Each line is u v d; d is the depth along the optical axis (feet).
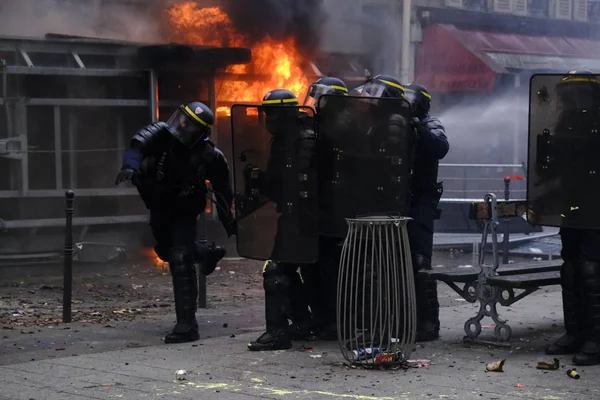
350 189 26.63
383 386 22.79
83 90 50.29
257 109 27.50
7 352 27.73
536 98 26.63
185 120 28.73
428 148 28.86
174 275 29.50
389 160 26.45
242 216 28.02
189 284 29.58
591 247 25.88
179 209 29.89
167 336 29.12
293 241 27.32
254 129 27.66
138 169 28.37
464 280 28.32
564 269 27.14
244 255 28.09
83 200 50.72
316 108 26.91
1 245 48.32
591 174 25.84
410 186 27.68
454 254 57.82
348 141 26.58
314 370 24.72
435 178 29.73
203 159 29.32
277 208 27.50
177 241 29.73
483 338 29.32
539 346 28.45
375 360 24.81
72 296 40.57
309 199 27.09
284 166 27.32
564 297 27.17
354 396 21.71
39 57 49.70
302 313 29.37
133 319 34.37
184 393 22.09
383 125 26.40
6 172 48.44
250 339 29.73
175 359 26.25
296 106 27.09
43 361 25.98
